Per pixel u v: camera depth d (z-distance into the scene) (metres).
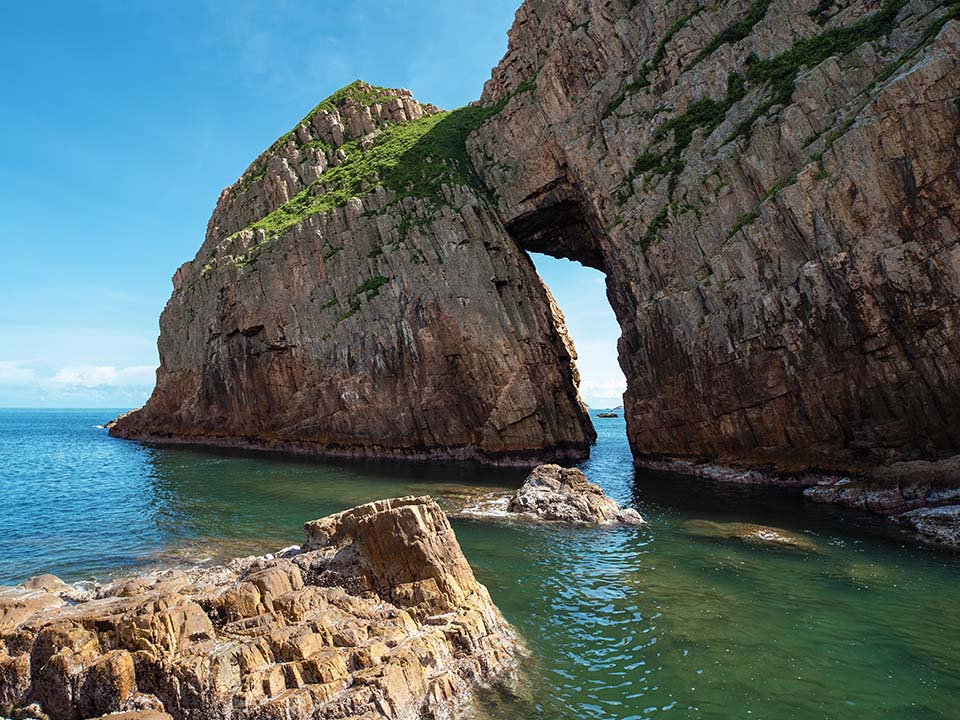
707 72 39.69
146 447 60.91
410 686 10.20
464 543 21.33
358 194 59.28
